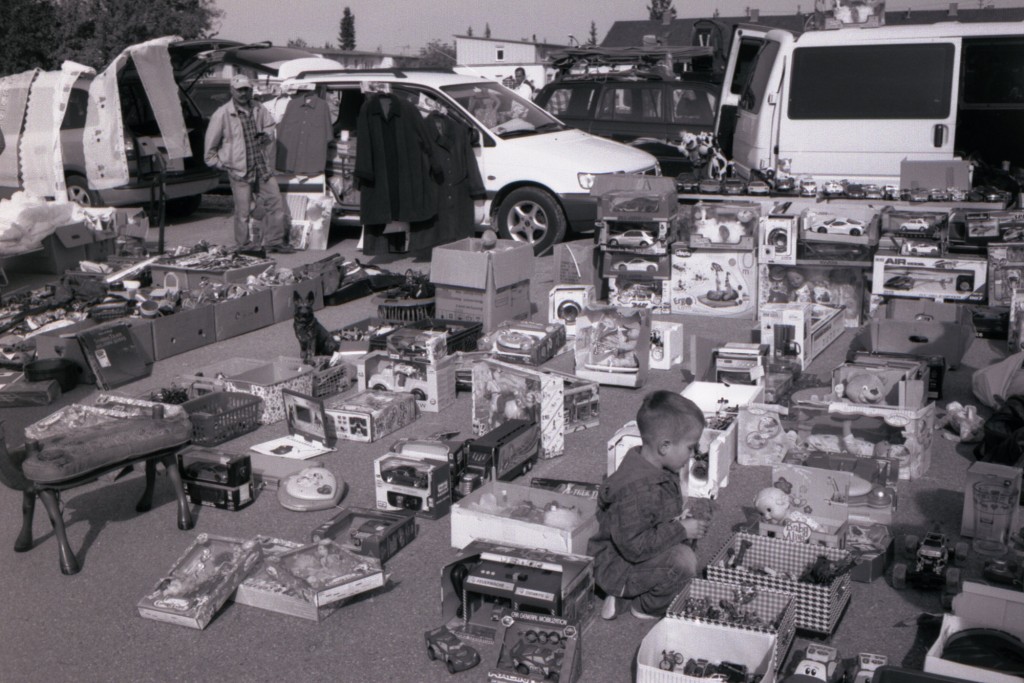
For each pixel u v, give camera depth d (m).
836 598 3.57
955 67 9.05
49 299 7.91
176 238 11.82
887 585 3.97
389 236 9.97
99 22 25.66
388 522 4.44
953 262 7.38
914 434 4.88
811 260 7.71
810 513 4.28
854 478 4.36
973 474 4.23
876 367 5.45
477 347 6.89
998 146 9.37
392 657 3.55
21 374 6.70
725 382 5.92
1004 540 4.21
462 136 9.83
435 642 3.50
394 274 9.06
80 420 4.69
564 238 10.52
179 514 4.60
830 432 5.23
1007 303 7.31
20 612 3.92
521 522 4.05
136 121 12.52
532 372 5.29
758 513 4.46
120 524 4.69
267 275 8.41
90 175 11.75
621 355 6.37
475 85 11.04
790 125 9.62
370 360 6.20
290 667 3.50
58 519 4.19
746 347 6.04
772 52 10.12
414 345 6.00
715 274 8.05
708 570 3.72
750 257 7.94
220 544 4.09
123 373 6.64
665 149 13.00
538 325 6.98
